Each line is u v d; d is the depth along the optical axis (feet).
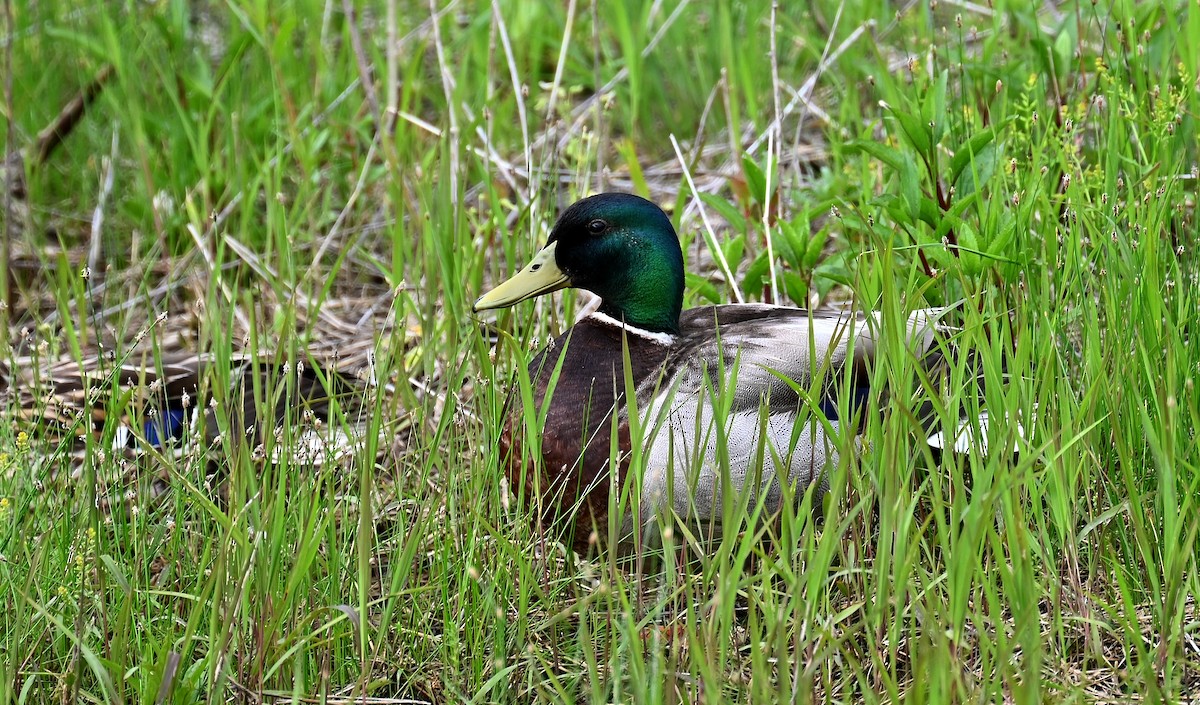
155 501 25.16
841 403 20.66
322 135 36.55
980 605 19.13
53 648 21.34
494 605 20.72
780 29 43.37
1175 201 26.18
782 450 22.93
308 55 42.83
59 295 31.81
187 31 45.50
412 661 21.39
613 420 20.61
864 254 23.86
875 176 32.07
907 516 18.40
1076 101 32.22
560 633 21.95
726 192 37.76
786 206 33.91
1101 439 22.22
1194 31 30.94
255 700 19.97
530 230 31.14
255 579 20.26
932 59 31.37
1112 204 25.02
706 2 46.14
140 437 21.62
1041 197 25.94
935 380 23.75
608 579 21.15
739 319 26.32
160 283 36.91
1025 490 21.49
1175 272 23.52
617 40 44.09
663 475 22.70
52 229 40.27
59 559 21.56
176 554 22.02
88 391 24.52
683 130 42.24
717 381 23.56
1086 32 33.78
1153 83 30.27
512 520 23.77
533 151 39.45
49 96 43.19
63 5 45.14
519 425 23.26
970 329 20.93
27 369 31.42
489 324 29.78
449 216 30.35
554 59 43.62
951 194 27.73
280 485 20.54
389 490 25.68
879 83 35.99
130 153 41.27
